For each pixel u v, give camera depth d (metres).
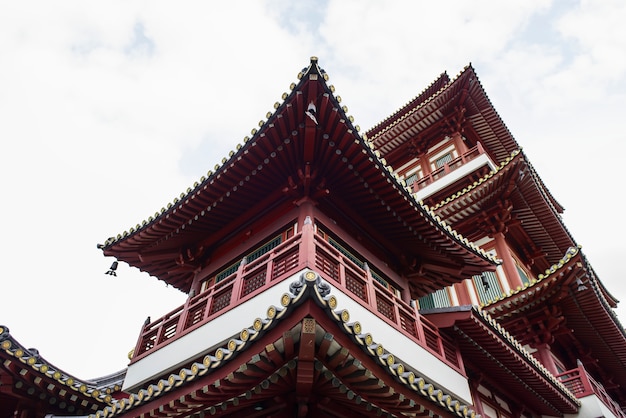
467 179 30.41
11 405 12.78
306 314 6.68
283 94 11.44
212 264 15.40
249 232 14.80
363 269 13.08
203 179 13.81
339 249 13.55
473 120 35.97
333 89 10.95
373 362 7.77
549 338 20.02
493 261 15.22
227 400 8.30
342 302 10.38
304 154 12.38
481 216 27.45
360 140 11.84
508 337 13.97
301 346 6.84
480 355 14.46
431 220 13.91
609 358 23.41
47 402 12.59
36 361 12.31
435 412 9.03
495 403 15.59
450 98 34.47
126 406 9.35
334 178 13.18
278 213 14.14
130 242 15.12
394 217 14.11
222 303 12.44
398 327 11.88
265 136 12.14
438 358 12.53
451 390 12.17
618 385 25.16
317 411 8.34
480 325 13.22
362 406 8.43
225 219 14.93
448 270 15.92
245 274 12.12
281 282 10.48
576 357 22.98
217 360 7.80
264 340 7.25
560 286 19.17
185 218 14.45
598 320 20.75
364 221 14.80
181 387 8.48
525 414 17.12
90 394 12.98
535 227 28.36
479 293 24.83
